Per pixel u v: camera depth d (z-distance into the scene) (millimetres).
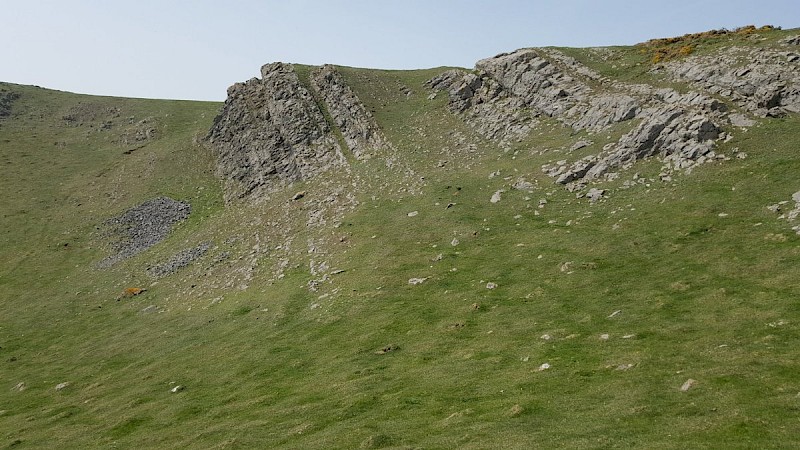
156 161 114562
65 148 133125
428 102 93750
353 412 28750
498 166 66812
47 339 57250
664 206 46406
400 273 48906
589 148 60500
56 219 95188
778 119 52719
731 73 62062
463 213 57469
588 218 49000
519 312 37344
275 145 92750
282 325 46344
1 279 75062
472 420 24891
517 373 29297
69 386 44406
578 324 33656
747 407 20703
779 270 32875
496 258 46969
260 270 60250
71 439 33531
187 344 48375
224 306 54656
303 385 34594
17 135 137750
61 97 172125
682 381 24078
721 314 30062
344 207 68188
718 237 39406
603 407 23438
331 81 101688
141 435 31844
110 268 76062
